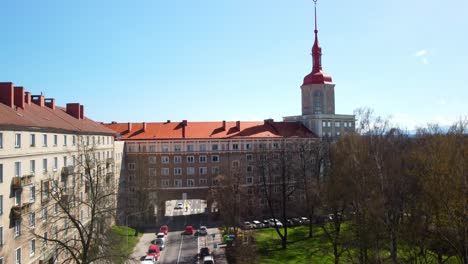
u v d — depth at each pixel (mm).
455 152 39500
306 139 99562
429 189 36625
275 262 57750
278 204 89062
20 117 43969
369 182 46375
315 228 78062
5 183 38906
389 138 54938
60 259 52469
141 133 99188
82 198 61406
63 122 59594
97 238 38438
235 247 61938
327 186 54469
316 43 110500
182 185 96625
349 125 110188
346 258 52188
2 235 38062
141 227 86250
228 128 103062
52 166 52062
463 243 33125
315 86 109000
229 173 84000
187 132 99812
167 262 61281
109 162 72250
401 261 41688
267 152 86062
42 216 47750
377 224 42062
